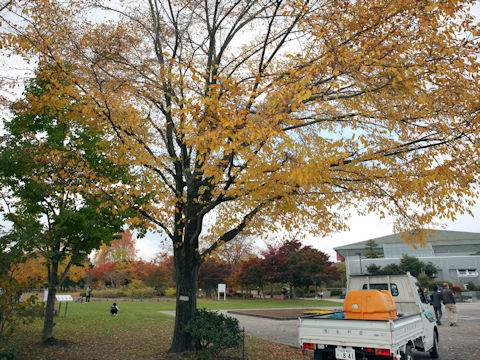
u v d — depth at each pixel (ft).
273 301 116.16
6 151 31.27
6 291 21.84
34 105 28.94
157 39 34.04
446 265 189.16
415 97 22.02
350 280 31.07
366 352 20.27
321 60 20.98
